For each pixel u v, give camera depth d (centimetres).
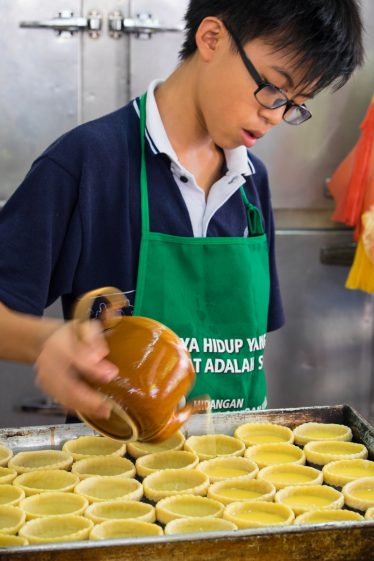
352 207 268
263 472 156
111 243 164
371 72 285
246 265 173
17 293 151
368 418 312
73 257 160
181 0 273
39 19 269
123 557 114
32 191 155
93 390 113
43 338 123
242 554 117
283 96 141
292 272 297
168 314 168
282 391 307
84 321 113
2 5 267
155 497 147
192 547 115
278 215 294
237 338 174
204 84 149
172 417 119
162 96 168
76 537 131
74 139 159
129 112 169
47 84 274
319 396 310
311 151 289
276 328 198
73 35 271
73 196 157
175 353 121
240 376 176
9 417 290
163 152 163
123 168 162
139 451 162
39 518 136
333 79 142
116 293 120
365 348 308
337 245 296
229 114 146
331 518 138
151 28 272
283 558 118
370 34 282
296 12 133
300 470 158
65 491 148
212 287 171
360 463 159
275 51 137
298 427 171
